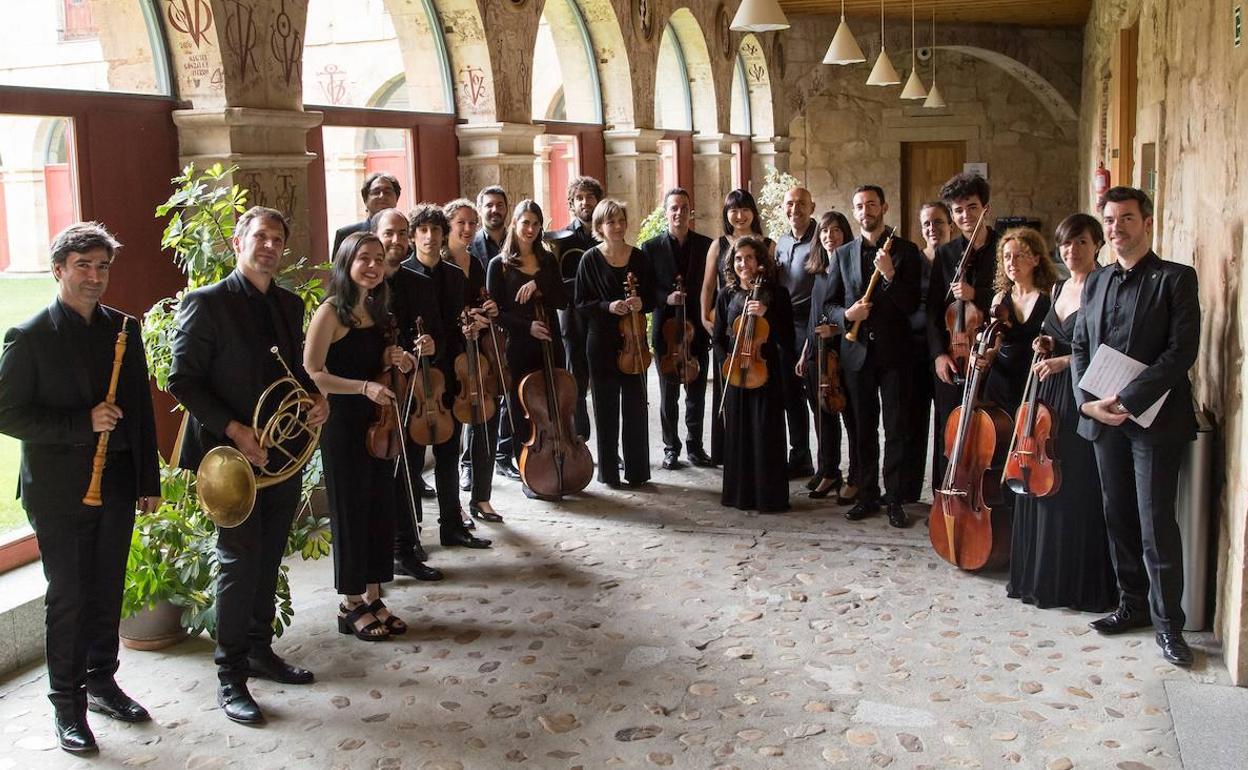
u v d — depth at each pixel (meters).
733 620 4.25
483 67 7.55
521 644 4.06
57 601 3.31
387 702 3.62
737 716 3.47
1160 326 3.73
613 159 10.14
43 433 3.20
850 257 5.43
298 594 4.62
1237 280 3.64
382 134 7.14
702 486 6.21
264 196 5.31
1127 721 3.38
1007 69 16.66
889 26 15.27
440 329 4.83
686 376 6.39
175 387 3.47
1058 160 17.06
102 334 3.36
